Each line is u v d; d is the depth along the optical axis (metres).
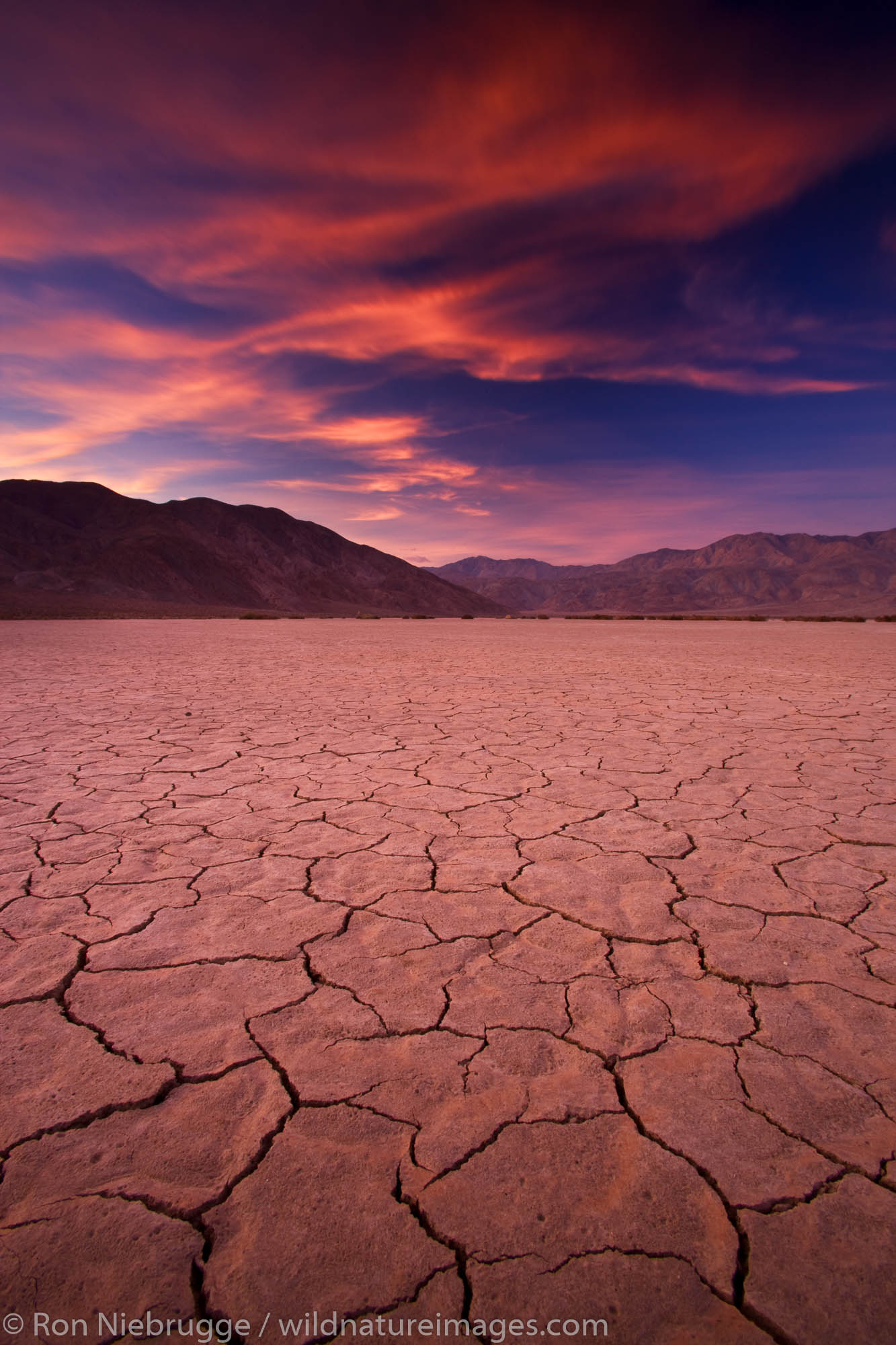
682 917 1.93
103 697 6.37
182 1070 1.30
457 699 6.25
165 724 4.94
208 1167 1.08
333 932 1.85
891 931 1.85
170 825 2.72
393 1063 1.32
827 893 2.09
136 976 1.64
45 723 4.98
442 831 2.64
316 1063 1.32
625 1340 0.84
